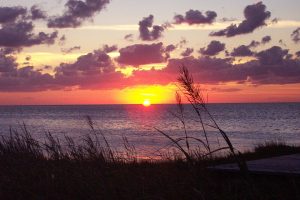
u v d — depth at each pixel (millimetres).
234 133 60219
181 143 26859
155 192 6699
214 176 7410
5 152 9531
